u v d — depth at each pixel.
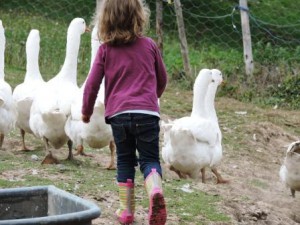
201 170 7.77
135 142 5.37
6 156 7.75
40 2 20.78
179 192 6.54
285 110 12.64
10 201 4.26
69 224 3.67
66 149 8.64
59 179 6.68
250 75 13.36
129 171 5.40
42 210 4.33
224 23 20.77
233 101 12.70
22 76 12.96
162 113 11.27
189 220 5.80
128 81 5.20
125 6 5.18
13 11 20.05
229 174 8.48
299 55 15.01
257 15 20.94
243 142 10.11
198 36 20.67
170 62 14.64
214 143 7.60
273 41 18.97
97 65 5.28
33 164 7.33
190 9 21.30
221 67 14.03
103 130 7.23
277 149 10.22
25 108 8.04
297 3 21.77
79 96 7.36
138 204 6.08
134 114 5.11
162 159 8.68
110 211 5.79
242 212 6.30
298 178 7.18
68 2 20.61
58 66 14.02
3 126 7.66
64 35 16.47
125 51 5.23
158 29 13.06
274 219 6.35
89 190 6.34
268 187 8.16
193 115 7.80
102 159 8.20
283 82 13.19
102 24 5.25
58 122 7.39
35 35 8.53
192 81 13.32
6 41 14.78
